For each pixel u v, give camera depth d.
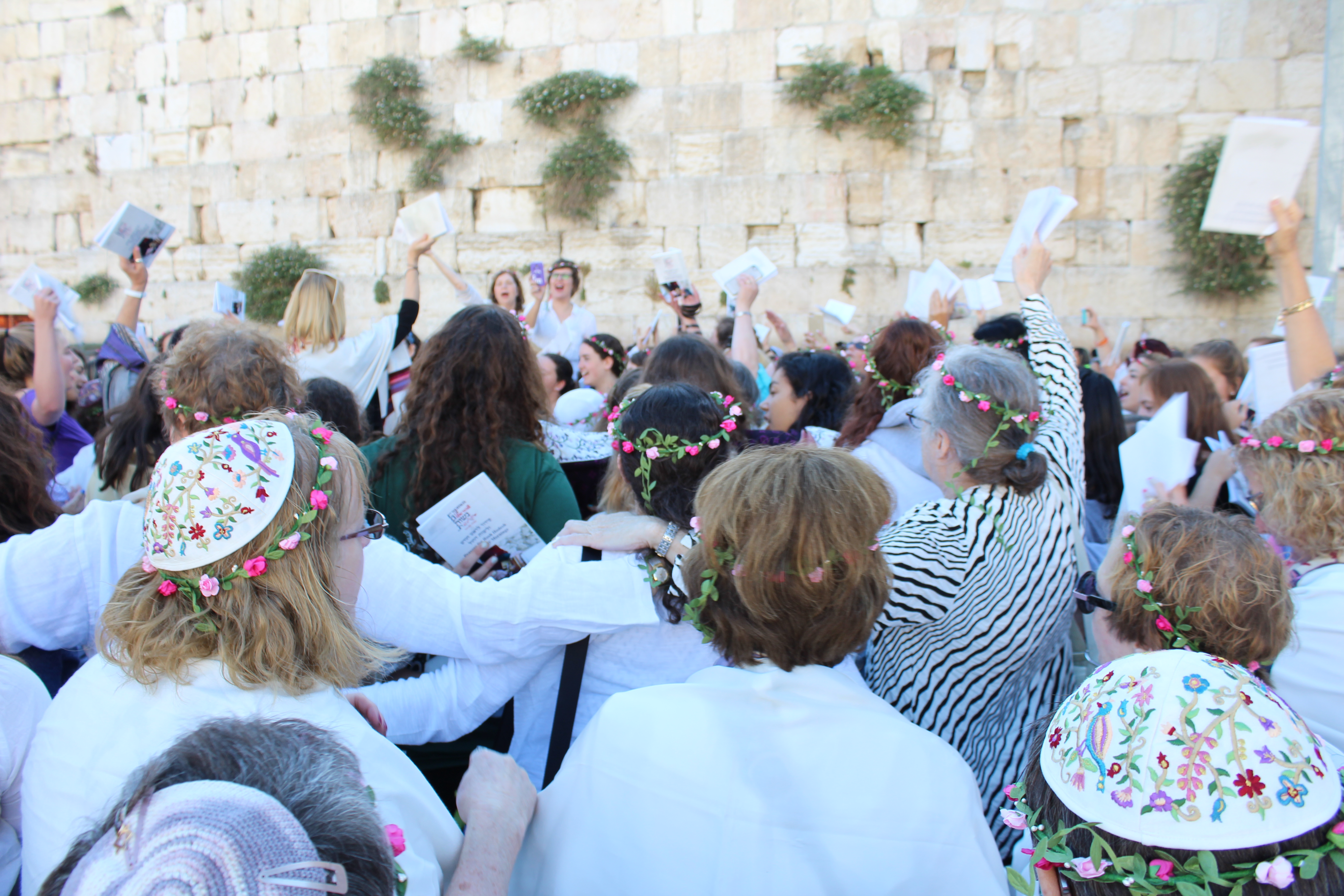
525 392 2.15
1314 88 7.78
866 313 8.66
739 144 8.80
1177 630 1.33
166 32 10.12
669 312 8.96
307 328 3.44
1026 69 8.31
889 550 1.60
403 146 9.36
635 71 8.95
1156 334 8.23
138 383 2.39
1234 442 3.16
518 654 1.58
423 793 1.12
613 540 1.59
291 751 0.76
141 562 1.16
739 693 1.20
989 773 1.72
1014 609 1.68
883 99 8.30
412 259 4.06
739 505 1.22
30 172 10.73
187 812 0.65
